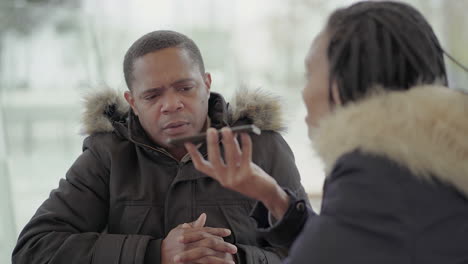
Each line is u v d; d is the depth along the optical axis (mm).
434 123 716
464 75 2826
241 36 2938
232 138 800
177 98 1206
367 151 719
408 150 702
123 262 1140
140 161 1293
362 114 747
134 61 1237
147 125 1245
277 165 1309
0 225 2191
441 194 712
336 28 820
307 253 682
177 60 1211
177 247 1143
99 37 2762
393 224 672
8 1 2471
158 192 1271
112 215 1273
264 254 1190
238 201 1260
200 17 2902
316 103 856
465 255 705
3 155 2281
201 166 839
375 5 812
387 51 769
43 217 1229
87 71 2650
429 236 681
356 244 668
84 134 1376
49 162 2459
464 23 2955
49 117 2502
